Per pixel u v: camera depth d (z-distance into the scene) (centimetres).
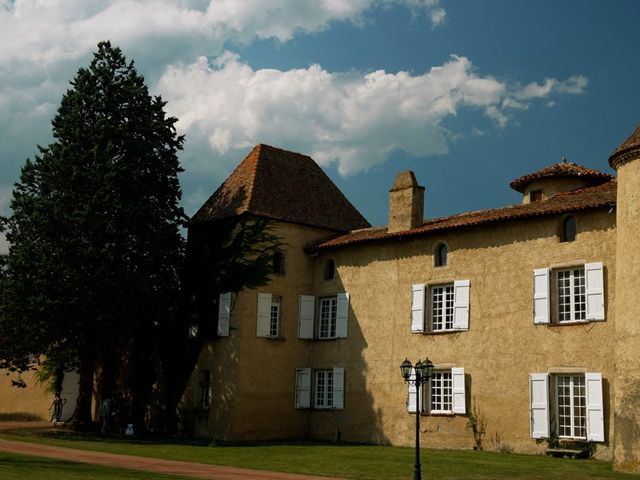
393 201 3209
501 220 2767
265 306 3309
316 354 3384
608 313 2448
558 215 2631
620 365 2206
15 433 3081
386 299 3152
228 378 3238
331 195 3750
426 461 2311
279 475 1967
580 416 2494
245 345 3238
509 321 2711
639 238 2206
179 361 3491
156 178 3384
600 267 2481
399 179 3206
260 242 3344
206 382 3388
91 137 3253
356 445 2952
